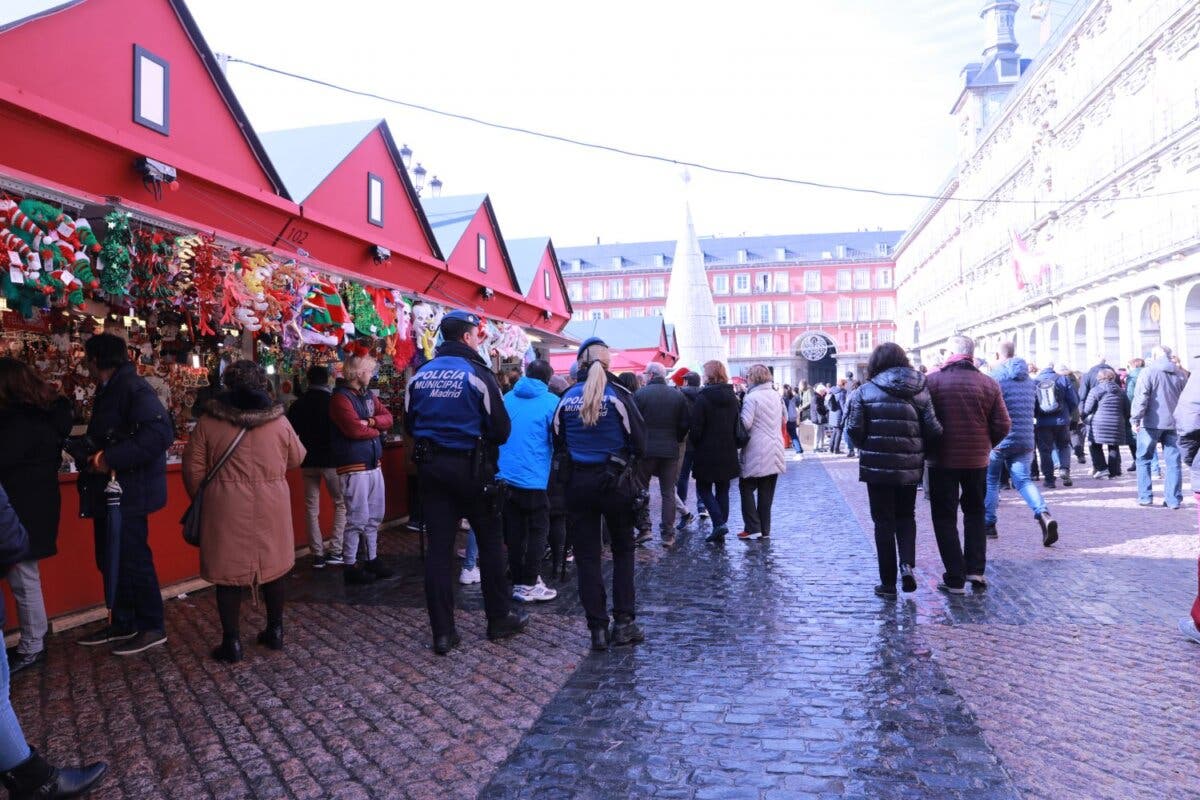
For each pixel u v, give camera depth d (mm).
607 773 3150
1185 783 3004
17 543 2777
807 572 6664
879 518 5734
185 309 6047
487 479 4770
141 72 6191
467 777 3129
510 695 3988
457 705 3861
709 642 4824
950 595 5777
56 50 5480
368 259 8945
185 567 6336
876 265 92000
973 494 5895
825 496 11852
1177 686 3951
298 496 7848
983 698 3848
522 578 5930
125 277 4734
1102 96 34000
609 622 5043
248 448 4527
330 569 7109
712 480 8148
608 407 4734
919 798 2930
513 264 16547
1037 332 44250
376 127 9930
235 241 5496
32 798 2879
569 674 4297
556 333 15312
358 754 3340
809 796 2951
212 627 5285
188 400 7305
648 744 3404
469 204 13398
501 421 4793
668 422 7961
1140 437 9594
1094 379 12703
